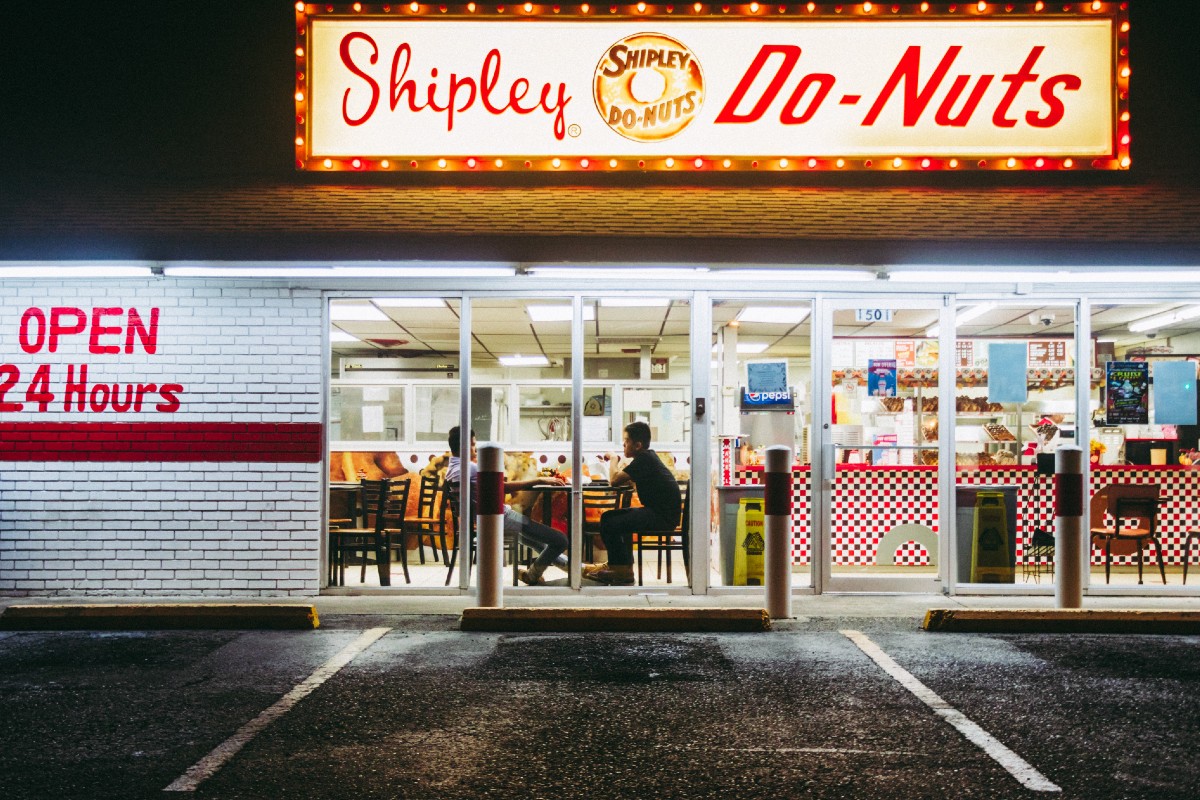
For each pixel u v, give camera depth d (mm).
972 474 8031
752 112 7285
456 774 3188
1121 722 3730
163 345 6797
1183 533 8555
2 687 4266
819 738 3555
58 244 6160
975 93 7246
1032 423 7605
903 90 7258
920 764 3273
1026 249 6230
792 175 7469
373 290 6859
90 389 6781
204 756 3350
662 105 7297
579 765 3275
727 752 3406
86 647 5098
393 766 3260
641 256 6250
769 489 5906
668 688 4250
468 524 6934
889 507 7680
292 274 6586
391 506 8195
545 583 7156
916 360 7332
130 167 7766
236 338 6812
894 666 4641
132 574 6754
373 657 4859
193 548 6766
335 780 3125
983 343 7434
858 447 7312
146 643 5195
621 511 7133
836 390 7324
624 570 7129
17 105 7895
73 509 6746
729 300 7172
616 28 7297
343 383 9898
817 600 6676
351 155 7352
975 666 4637
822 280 6855
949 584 6961
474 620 5570
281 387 6812
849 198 7129
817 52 7254
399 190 7297
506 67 7316
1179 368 7551
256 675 4480
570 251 6227
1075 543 5828
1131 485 8234
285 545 6789
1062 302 7031
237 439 6789
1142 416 7535
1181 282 6852
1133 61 7691
